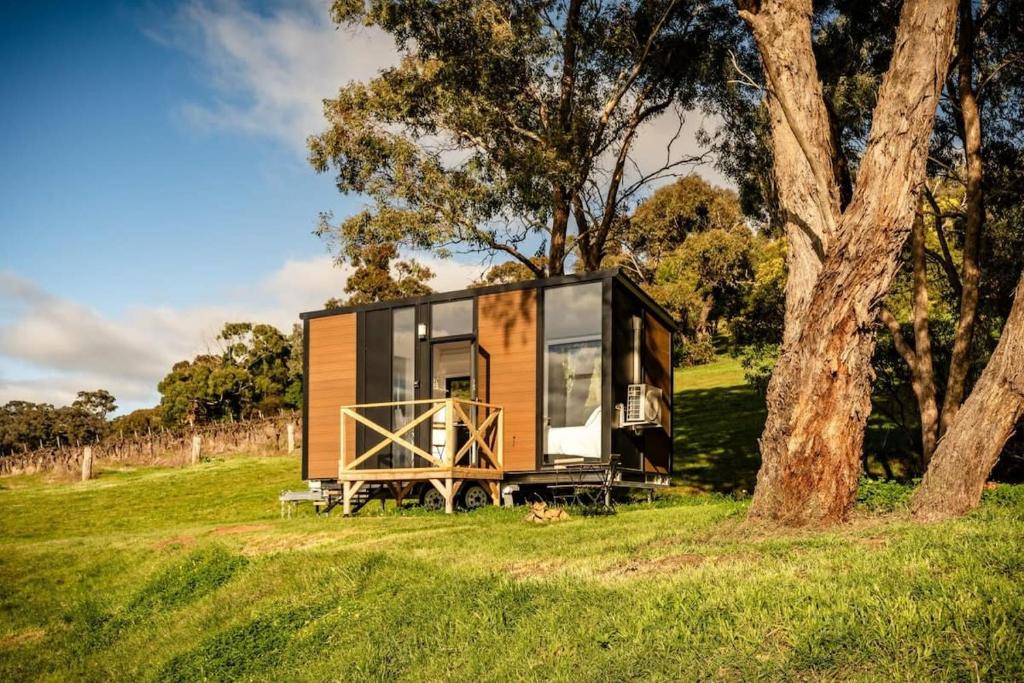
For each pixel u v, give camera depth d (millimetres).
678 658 7332
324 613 10680
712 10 22359
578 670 7648
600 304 17234
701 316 50656
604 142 23625
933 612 6996
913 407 22031
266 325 56406
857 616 7254
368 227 22250
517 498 18438
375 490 19156
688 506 15297
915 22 10500
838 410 10898
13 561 17156
